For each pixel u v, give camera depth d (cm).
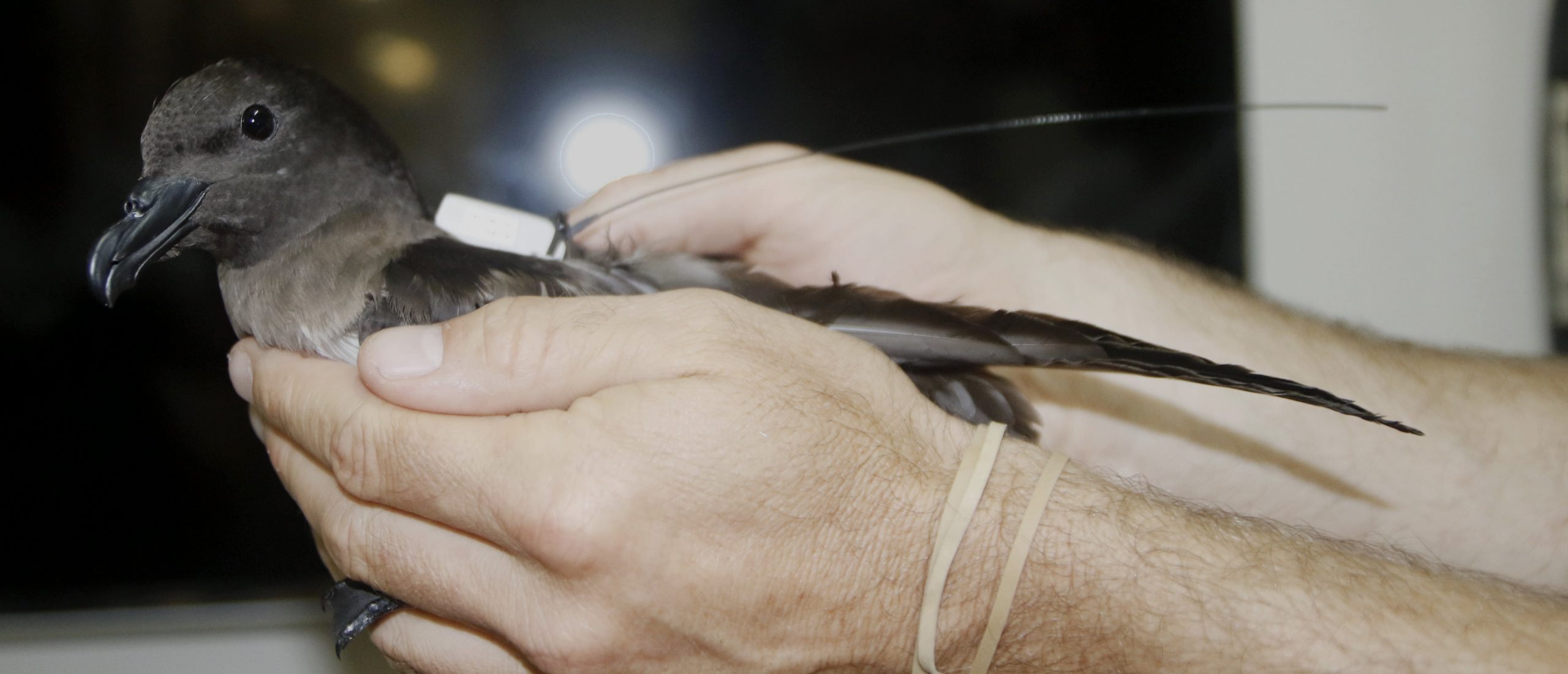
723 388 39
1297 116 63
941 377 48
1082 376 51
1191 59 64
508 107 62
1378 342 53
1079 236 54
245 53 60
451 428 40
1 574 58
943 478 41
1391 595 41
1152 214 64
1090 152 64
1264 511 51
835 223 52
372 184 49
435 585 41
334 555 42
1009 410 48
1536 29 61
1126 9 64
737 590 40
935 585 40
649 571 39
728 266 48
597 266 48
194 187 47
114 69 59
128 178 59
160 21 59
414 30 61
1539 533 49
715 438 39
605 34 62
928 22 64
